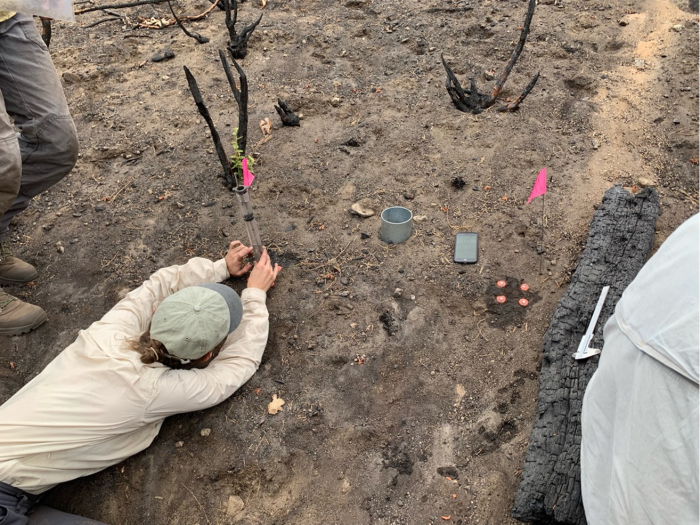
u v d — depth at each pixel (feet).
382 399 7.73
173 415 7.63
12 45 7.99
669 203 9.98
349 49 14.56
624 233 8.98
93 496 7.11
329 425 7.51
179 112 13.01
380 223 10.11
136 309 7.86
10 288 9.66
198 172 11.48
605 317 7.84
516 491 6.75
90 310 9.23
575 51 13.60
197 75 14.15
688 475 4.44
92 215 10.82
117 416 6.48
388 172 11.07
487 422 7.38
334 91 13.26
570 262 9.12
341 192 10.75
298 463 7.22
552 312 8.45
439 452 7.20
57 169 9.21
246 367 7.61
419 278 9.12
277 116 12.69
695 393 4.35
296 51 14.69
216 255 9.81
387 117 12.36
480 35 14.65
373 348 8.29
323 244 9.83
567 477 6.33
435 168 11.04
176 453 7.33
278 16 16.16
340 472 7.11
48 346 8.80
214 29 15.89
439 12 15.53
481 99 12.19
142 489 7.11
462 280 9.02
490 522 6.57
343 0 16.53
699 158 10.81
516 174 10.74
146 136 12.46
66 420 6.28
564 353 7.61
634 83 12.54
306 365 8.15
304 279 9.27
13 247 10.34
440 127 11.96
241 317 7.50
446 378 7.89
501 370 7.89
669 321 4.56
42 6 6.81
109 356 6.61
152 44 15.49
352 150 11.64
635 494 4.90
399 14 15.65
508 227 9.78
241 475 7.13
